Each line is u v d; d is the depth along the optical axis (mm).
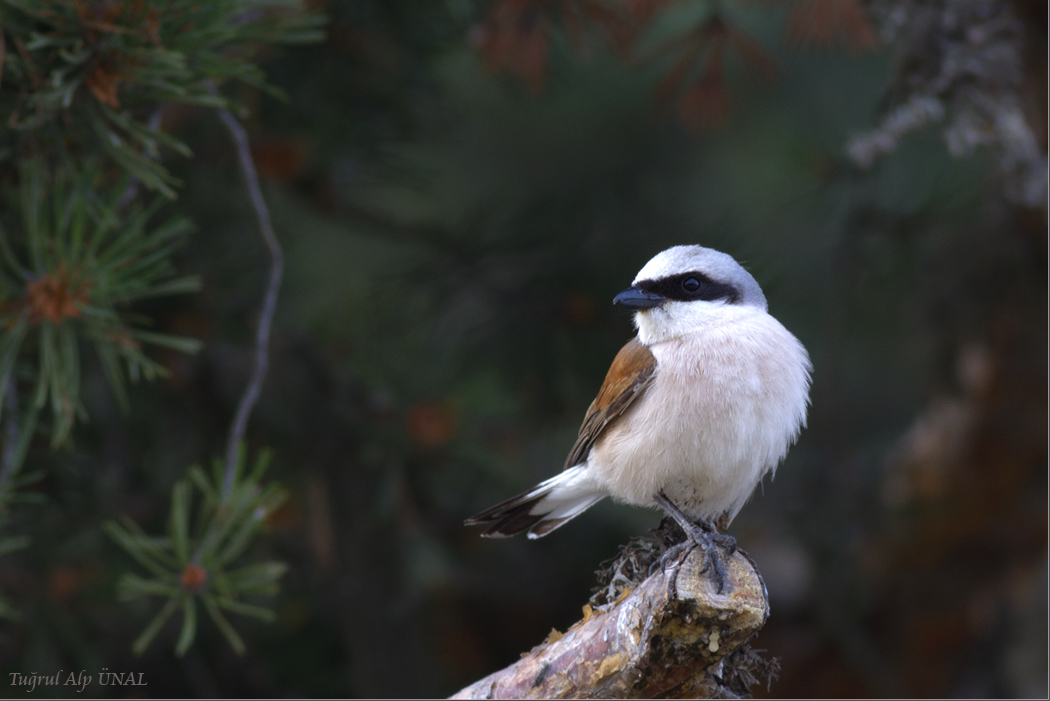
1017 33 8781
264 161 9531
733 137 13422
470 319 10266
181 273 9406
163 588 6309
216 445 9844
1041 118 8984
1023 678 12344
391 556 10734
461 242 10250
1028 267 11234
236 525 6906
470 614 12688
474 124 13523
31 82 6078
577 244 10250
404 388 10242
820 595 12297
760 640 13055
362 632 10695
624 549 6930
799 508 12219
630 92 13711
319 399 10023
